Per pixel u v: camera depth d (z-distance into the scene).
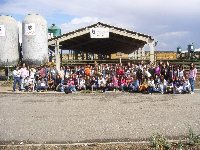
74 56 60.62
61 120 13.75
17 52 35.88
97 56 77.06
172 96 22.73
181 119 13.52
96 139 10.44
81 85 27.19
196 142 9.31
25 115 15.17
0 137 10.91
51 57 43.81
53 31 51.62
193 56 49.81
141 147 9.10
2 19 34.94
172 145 9.33
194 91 26.17
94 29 34.19
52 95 24.20
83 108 17.17
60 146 9.48
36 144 9.77
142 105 18.06
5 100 21.14
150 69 26.34
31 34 34.81
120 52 71.06
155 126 12.19
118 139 10.38
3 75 36.34
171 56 57.31
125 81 26.92
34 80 27.72
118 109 16.64
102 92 26.14
